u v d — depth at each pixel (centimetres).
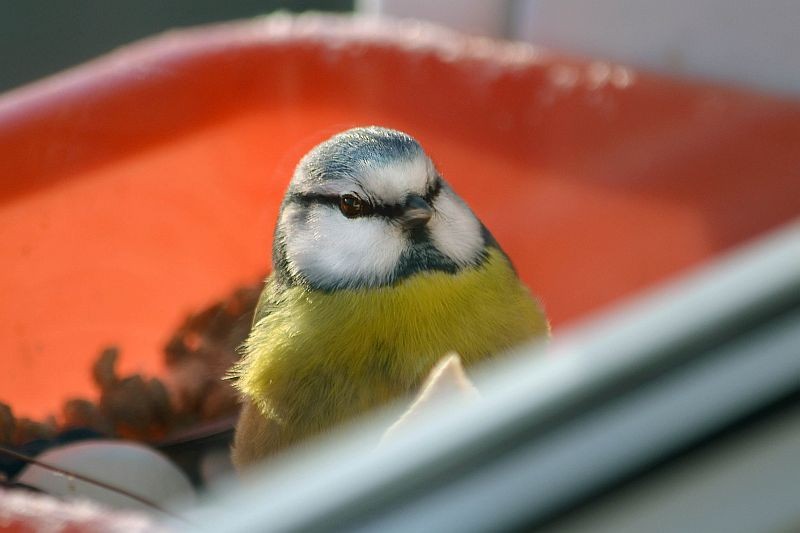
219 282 117
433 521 75
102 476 114
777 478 76
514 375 84
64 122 115
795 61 115
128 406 115
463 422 80
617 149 115
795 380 79
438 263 112
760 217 114
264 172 117
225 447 115
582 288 115
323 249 113
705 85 115
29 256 115
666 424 77
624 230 115
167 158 116
